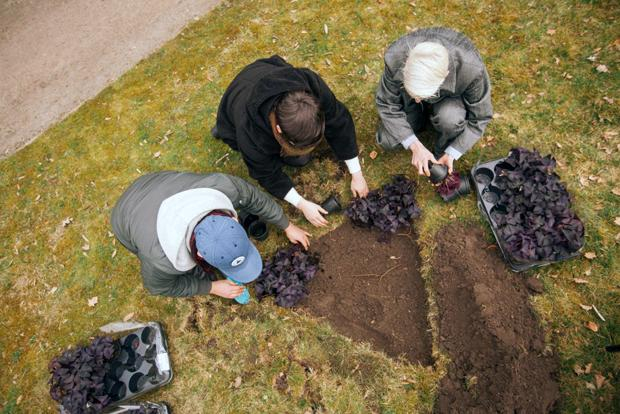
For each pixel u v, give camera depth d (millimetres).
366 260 3717
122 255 4133
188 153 4418
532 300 3350
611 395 3037
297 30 4809
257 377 3539
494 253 3484
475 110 3152
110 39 5301
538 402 3012
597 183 3652
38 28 5613
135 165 4477
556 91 4039
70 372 3400
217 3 5230
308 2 4945
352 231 3811
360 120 4207
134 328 3838
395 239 3734
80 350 3492
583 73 4066
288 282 3559
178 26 5188
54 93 5113
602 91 3953
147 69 4988
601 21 4254
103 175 4500
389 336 3463
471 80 2902
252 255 2754
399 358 3377
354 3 4812
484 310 3189
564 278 3389
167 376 3559
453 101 3205
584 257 3408
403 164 3963
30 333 4023
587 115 3902
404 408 3244
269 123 2357
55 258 4246
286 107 2150
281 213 3244
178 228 2312
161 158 4449
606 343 3174
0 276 4266
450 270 3467
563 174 3729
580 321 3260
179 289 2924
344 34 4676
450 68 2779
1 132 5020
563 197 3236
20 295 4180
